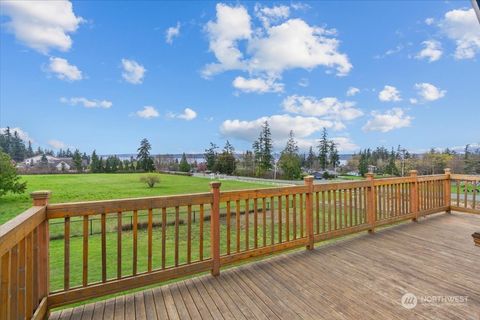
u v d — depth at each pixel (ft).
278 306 7.41
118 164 188.34
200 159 212.84
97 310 7.25
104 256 7.72
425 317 6.88
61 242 28.60
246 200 10.55
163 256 8.66
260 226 31.07
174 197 8.89
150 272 8.35
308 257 11.14
